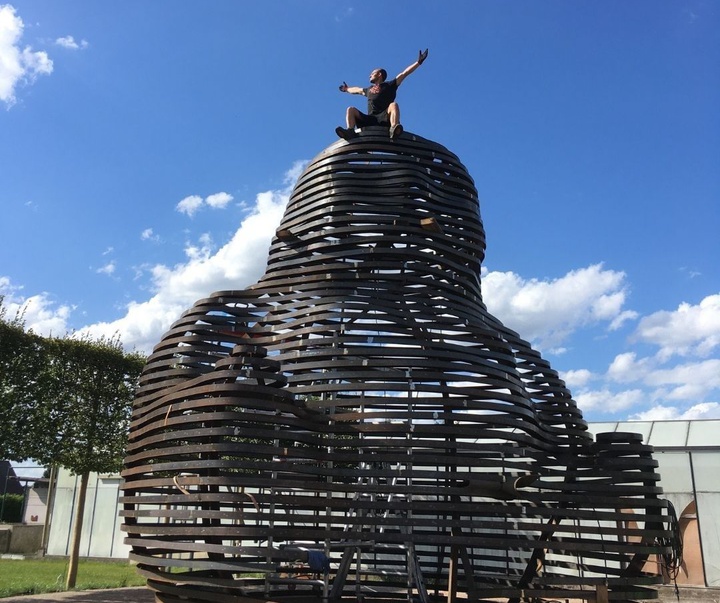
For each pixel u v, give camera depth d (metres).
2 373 15.66
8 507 42.97
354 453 7.13
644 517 7.52
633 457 8.21
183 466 6.84
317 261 9.07
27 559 24.47
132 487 7.53
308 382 7.85
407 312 8.20
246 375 6.88
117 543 25.23
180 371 7.97
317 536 6.54
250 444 6.66
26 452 15.75
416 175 9.67
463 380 7.63
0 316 16.11
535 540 6.97
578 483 7.57
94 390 17.33
